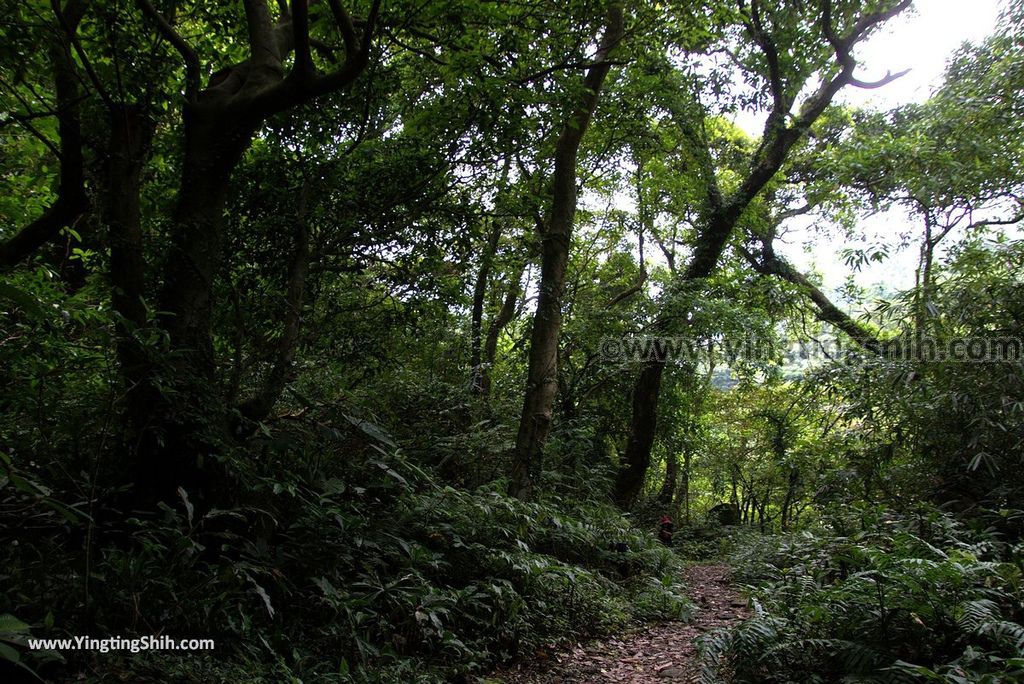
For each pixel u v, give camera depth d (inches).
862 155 561.6
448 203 334.3
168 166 310.0
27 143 328.5
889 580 187.5
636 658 233.5
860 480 367.2
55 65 228.5
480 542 268.1
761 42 551.5
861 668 163.5
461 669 193.2
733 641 185.9
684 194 645.9
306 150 301.7
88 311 189.3
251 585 190.7
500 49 299.3
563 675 211.8
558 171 408.2
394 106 370.0
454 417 421.7
